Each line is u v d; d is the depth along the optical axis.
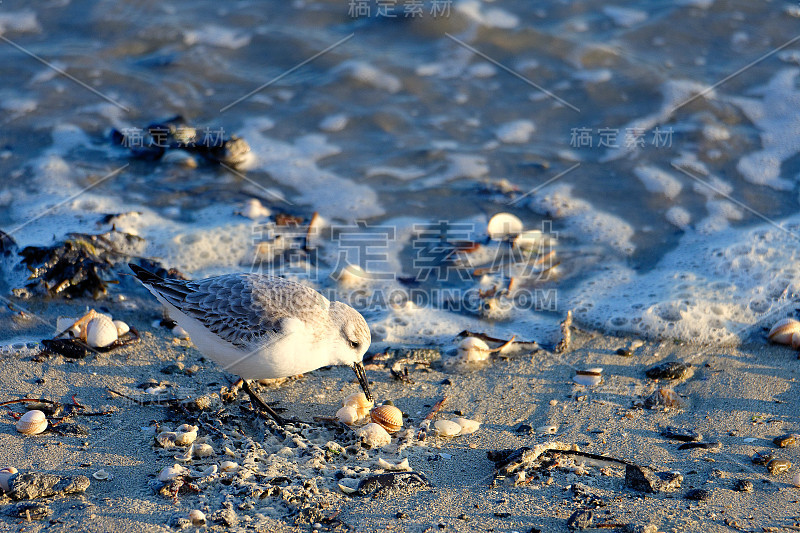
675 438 7.18
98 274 9.56
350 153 12.38
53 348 8.29
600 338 9.05
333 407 7.69
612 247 10.58
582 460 6.75
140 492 6.08
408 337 9.09
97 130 12.56
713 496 6.21
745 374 8.29
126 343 8.49
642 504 6.08
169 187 11.53
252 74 13.91
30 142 12.16
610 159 12.18
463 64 14.15
